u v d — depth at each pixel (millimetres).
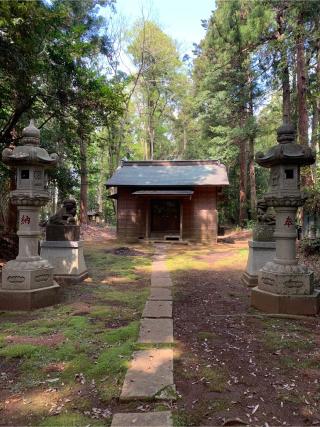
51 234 7156
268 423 2330
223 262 9930
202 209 16469
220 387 2768
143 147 38094
